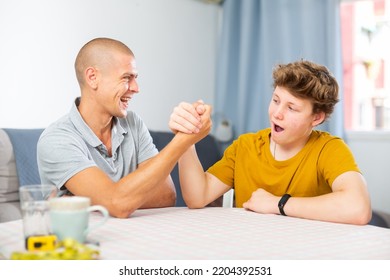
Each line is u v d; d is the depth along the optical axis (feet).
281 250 2.71
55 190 2.77
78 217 2.54
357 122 9.57
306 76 4.19
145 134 5.31
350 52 9.54
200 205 4.44
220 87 10.37
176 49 9.81
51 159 4.14
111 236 2.94
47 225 2.58
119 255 2.50
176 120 3.70
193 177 4.42
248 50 9.96
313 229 3.36
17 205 6.04
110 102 4.63
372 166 8.98
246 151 4.91
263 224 3.48
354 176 4.06
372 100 9.41
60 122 4.55
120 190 3.58
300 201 3.87
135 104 8.98
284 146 4.64
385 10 9.17
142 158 5.19
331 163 4.33
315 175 4.51
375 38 9.32
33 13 7.14
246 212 4.03
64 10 7.59
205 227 3.30
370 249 2.83
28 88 7.14
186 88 10.11
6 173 6.08
